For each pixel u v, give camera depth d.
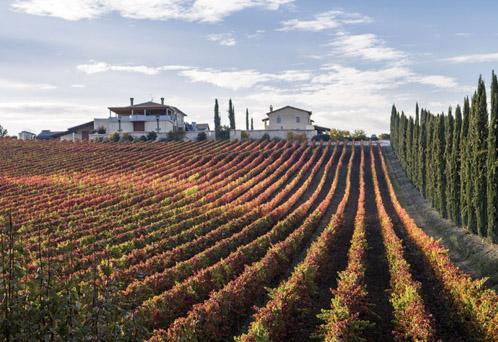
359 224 31.61
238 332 16.11
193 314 14.36
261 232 32.72
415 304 14.66
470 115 30.80
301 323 16.66
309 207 44.47
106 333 6.21
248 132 91.38
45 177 55.72
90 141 88.31
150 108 100.12
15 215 36.66
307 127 103.44
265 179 57.28
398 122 76.19
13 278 6.07
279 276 22.86
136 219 36.16
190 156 70.56
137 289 16.52
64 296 6.17
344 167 67.50
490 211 27.41
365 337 15.35
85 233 31.03
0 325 5.74
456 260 26.45
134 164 65.44
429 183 45.34
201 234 31.30
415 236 27.75
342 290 16.44
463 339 15.31
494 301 14.81
